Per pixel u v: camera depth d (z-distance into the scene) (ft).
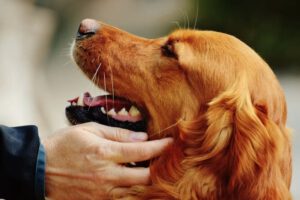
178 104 14.57
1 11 34.60
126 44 15.58
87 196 13.60
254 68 14.21
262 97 13.85
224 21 66.13
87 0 74.38
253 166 12.94
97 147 13.28
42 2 70.28
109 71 15.42
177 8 74.59
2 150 13.25
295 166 30.27
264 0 64.59
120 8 79.51
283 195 13.05
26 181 13.26
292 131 14.71
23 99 31.91
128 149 13.38
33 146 13.37
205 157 13.53
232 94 13.76
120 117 15.23
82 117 15.26
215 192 13.38
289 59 62.95
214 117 13.64
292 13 63.82
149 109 15.01
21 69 33.55
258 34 64.59
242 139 13.15
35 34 37.01
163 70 14.90
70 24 70.95
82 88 49.37
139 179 13.73
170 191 13.71
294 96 44.29
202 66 14.46
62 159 13.42
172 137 14.39
